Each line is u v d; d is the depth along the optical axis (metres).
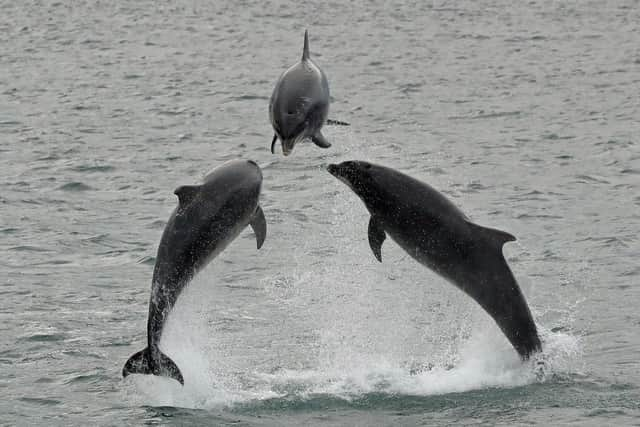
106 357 51.38
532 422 42.53
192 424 43.00
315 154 109.25
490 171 101.31
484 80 181.00
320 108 38.59
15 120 136.50
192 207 42.03
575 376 47.72
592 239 74.50
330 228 77.88
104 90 167.62
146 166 104.62
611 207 85.31
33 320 56.88
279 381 48.03
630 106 147.25
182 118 138.75
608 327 55.16
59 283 64.44
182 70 196.25
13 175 99.50
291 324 56.41
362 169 44.50
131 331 55.34
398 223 44.53
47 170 102.06
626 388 46.12
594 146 115.12
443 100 156.38
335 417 43.78
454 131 127.19
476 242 45.25
